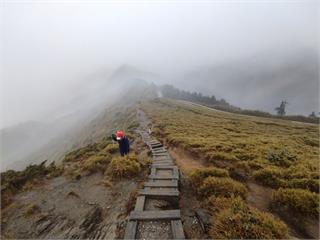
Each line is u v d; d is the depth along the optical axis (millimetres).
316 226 5195
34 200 7305
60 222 5953
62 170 10273
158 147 15023
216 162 10328
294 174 8141
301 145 18656
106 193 7543
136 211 5691
